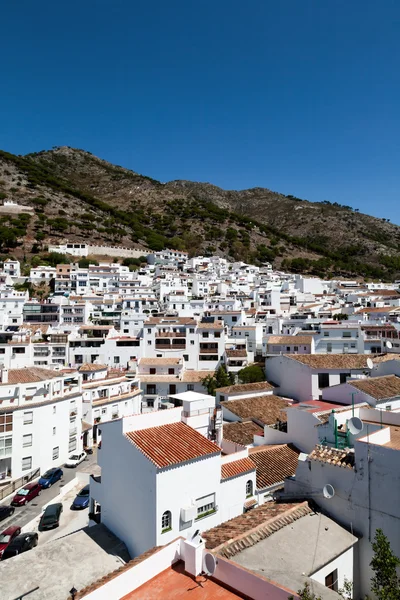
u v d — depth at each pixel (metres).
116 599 15.05
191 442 26.09
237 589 15.19
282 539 19.08
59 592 21.47
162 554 16.61
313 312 110.50
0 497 46.09
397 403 36.25
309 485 22.70
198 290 165.50
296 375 56.12
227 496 26.89
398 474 18.88
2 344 85.25
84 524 38.66
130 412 71.25
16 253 192.25
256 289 160.25
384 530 19.23
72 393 58.69
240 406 49.91
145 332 92.31
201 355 91.56
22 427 51.44
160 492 22.89
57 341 91.19
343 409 28.89
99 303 127.38
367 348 70.94
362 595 19.67
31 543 34.22
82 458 58.00
